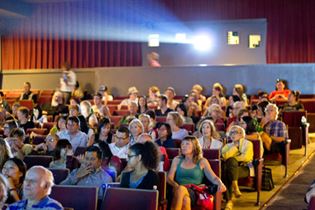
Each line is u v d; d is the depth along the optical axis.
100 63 17.14
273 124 8.48
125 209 4.38
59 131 8.17
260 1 15.68
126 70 15.22
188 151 5.76
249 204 6.82
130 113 9.82
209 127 7.06
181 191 5.29
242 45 16.12
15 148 6.57
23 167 4.88
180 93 14.63
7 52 17.80
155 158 5.04
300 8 15.32
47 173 3.87
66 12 17.36
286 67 13.73
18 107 10.81
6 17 17.45
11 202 4.66
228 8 15.97
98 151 5.23
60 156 6.09
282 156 8.20
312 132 12.37
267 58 15.68
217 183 5.64
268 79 13.86
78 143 7.81
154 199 4.36
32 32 17.59
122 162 6.00
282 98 12.71
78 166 5.99
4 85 17.70
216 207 5.55
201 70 14.45
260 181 6.89
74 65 17.31
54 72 17.16
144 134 6.03
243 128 7.60
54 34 17.48
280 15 15.52
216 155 6.43
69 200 4.42
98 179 5.19
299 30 15.34
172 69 14.73
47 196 3.86
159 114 10.20
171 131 7.47
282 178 8.16
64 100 14.06
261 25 15.92
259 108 9.30
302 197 7.08
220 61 16.34
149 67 14.98
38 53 17.58
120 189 4.47
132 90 12.61
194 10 16.22
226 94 14.17
